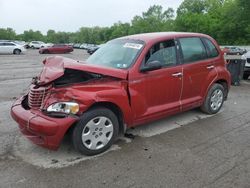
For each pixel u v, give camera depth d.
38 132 4.21
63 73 4.33
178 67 5.65
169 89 5.52
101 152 4.70
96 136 4.60
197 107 6.76
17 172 4.14
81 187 3.79
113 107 4.84
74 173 4.11
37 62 22.20
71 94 4.29
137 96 4.99
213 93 6.58
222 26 58.44
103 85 4.61
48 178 3.99
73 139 4.44
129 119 4.96
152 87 5.21
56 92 4.34
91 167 4.27
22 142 5.13
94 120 4.53
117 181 3.92
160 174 4.08
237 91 9.73
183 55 5.82
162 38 5.54
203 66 6.19
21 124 4.46
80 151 4.50
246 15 52.28
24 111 4.52
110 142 4.78
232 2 60.75
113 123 4.75
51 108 4.26
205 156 4.62
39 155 4.64
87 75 4.68
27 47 57.66
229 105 7.65
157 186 3.81
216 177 4.01
